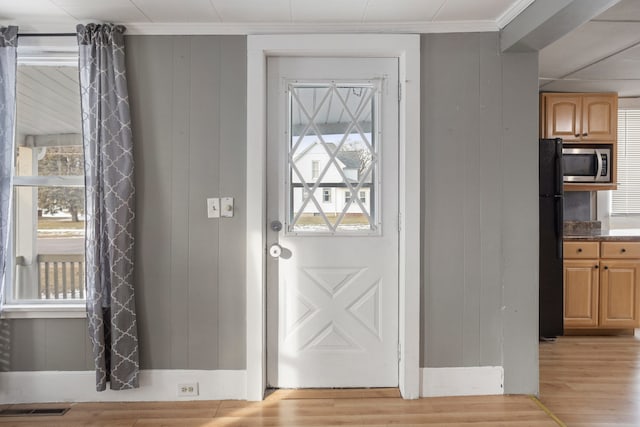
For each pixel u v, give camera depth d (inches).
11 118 98.4
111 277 97.5
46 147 106.7
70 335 102.3
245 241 103.5
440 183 103.8
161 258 102.9
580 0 74.2
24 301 104.7
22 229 107.0
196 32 101.7
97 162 97.3
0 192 98.5
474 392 104.7
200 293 103.4
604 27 108.9
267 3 90.4
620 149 177.9
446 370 104.6
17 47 99.7
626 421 94.6
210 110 102.6
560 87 162.2
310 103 106.1
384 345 107.6
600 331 157.8
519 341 104.8
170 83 102.1
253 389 102.5
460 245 104.3
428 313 104.3
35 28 99.7
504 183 104.0
